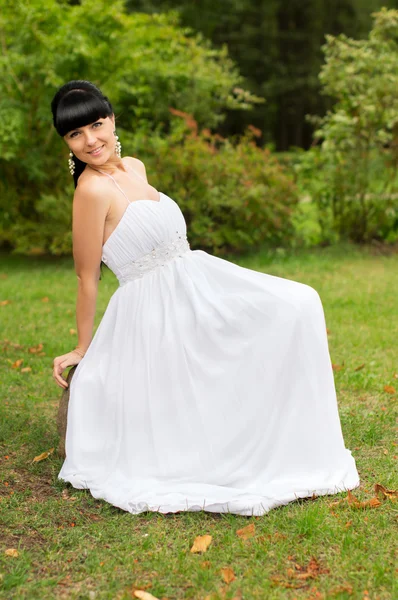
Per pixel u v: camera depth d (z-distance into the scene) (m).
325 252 10.34
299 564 2.62
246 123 30.73
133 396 3.21
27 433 3.96
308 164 10.77
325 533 2.80
